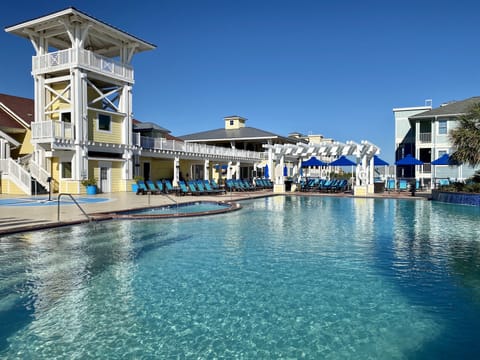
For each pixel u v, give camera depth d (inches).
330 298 200.1
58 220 410.0
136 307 187.2
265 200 856.3
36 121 921.5
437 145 1221.1
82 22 874.8
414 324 168.2
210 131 1770.4
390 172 1486.2
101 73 918.4
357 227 436.8
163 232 391.9
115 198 751.7
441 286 219.5
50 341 152.1
